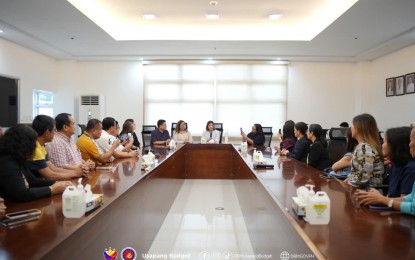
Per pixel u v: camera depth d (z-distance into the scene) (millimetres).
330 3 4574
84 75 7695
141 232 2143
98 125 2857
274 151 4324
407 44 5992
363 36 5488
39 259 886
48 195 1545
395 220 1256
